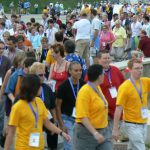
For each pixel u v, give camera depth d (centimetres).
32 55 1383
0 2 8169
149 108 1769
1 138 1321
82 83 1159
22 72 1202
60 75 1312
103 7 5778
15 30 2659
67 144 1152
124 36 2644
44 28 2928
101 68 994
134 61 1105
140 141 1117
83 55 2173
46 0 8556
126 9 5559
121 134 1352
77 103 989
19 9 7750
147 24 3148
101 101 996
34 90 880
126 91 1096
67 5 8631
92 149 1012
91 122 994
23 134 888
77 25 2141
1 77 1440
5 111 1284
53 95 1151
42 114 910
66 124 1155
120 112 1097
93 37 2397
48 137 1301
